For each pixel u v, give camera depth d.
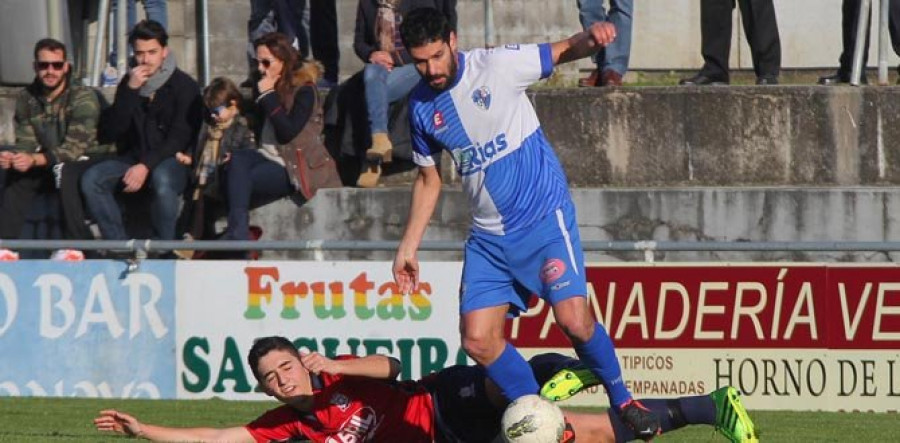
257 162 34.94
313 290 30.53
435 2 36.66
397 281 21.75
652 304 29.77
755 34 38.78
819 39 49.53
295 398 21.19
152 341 31.12
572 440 20.78
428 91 20.89
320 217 36.19
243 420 27.86
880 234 35.94
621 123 37.94
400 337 30.25
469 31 47.22
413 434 21.78
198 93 35.50
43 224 35.56
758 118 37.78
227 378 30.88
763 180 37.81
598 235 36.34
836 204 36.00
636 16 50.03
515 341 29.92
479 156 20.73
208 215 36.28
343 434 21.73
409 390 21.88
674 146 37.91
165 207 34.62
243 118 35.41
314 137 35.81
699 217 36.16
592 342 20.72
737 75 48.66
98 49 41.41
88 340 31.34
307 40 40.72
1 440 24.48
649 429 20.88
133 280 31.16
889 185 37.81
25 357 31.55
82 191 34.72
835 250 29.34
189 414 28.64
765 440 25.28
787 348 29.41
